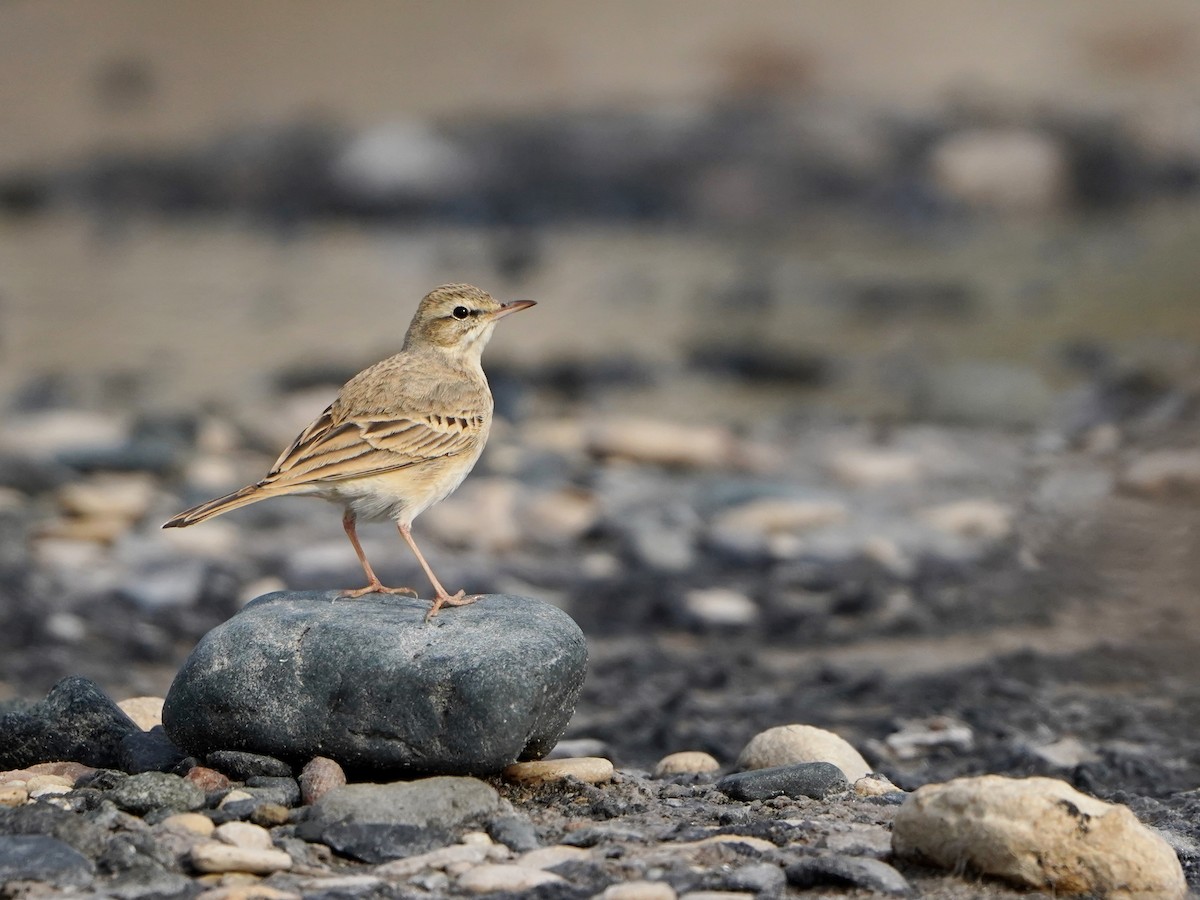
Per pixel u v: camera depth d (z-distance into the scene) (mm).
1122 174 33938
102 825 7105
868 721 11180
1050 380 21438
